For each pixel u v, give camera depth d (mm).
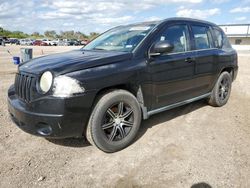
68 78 2969
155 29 3982
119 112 3482
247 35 51719
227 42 5738
